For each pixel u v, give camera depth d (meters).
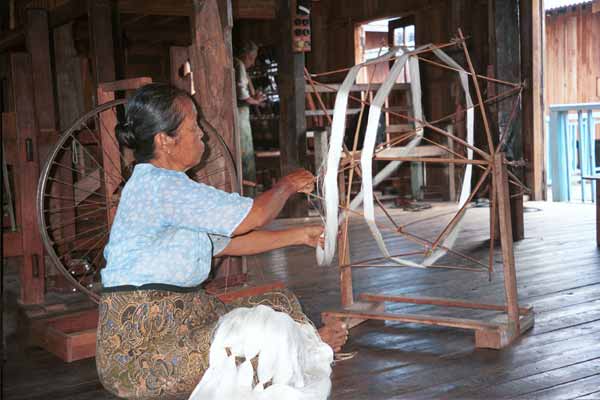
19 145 4.00
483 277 4.29
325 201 2.37
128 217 2.00
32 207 4.04
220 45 3.87
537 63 8.05
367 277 4.45
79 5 5.50
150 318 1.98
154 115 2.01
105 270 2.02
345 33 10.20
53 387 2.78
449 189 8.28
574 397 2.42
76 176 4.88
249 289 3.60
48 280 4.43
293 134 7.44
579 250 5.06
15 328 3.71
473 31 8.05
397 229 2.88
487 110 5.86
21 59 3.98
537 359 2.80
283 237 2.40
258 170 9.52
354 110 7.98
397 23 9.49
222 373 1.86
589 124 7.84
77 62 5.97
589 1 11.77
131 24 10.52
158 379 1.93
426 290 4.05
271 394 1.84
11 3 7.80
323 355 2.01
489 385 2.56
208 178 3.86
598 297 3.72
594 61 11.83
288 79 7.42
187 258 2.02
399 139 2.99
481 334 2.98
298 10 7.25
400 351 2.99
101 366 2.00
